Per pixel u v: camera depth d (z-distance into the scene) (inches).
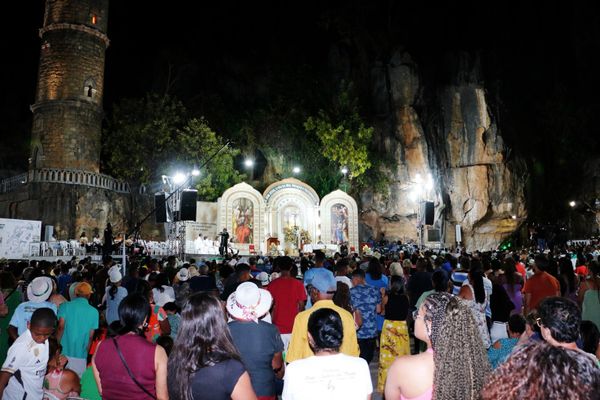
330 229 1450.5
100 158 1518.2
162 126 1378.0
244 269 317.1
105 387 154.5
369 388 144.6
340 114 1592.0
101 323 310.2
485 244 1569.9
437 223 1565.0
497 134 1577.3
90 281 438.3
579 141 1814.7
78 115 1314.0
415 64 1648.6
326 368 141.4
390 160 1604.3
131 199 1354.6
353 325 210.1
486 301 326.0
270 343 187.0
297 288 283.4
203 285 364.2
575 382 79.5
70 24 1333.7
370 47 1763.0
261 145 1608.0
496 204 1560.0
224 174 1437.0
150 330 282.7
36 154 1304.1
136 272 410.6
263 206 1400.1
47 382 198.7
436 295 133.2
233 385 133.5
